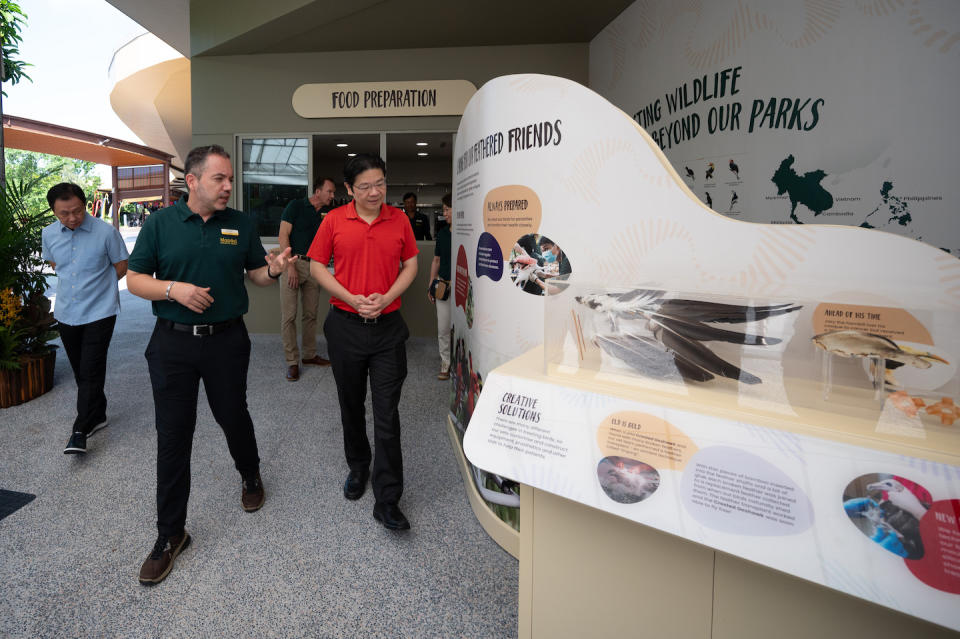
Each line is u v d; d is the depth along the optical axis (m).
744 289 1.30
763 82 2.94
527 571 1.17
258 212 5.66
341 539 2.04
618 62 4.62
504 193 1.99
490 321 2.15
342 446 2.93
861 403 0.84
